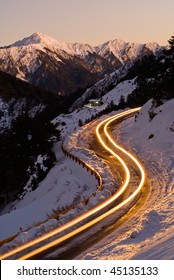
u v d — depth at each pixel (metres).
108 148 54.28
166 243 16.42
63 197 41.72
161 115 54.81
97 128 71.00
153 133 52.78
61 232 22.97
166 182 33.91
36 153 67.88
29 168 62.09
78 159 49.00
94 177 41.47
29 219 40.34
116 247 19.52
